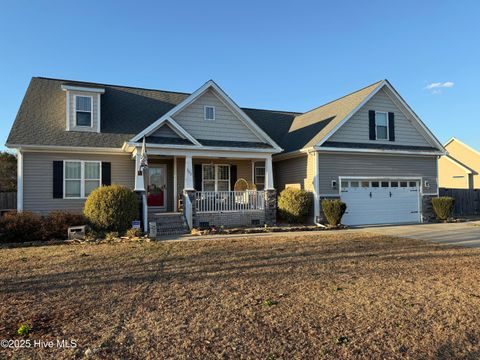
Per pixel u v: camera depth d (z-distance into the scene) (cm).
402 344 426
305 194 1686
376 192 1827
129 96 1847
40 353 405
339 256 945
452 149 3366
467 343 429
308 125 2009
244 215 1600
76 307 554
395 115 1905
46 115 1573
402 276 735
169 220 1486
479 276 734
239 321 495
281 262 870
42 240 1219
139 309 544
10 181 3231
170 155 1514
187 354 402
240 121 1703
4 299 594
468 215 2258
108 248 1070
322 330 465
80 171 1516
